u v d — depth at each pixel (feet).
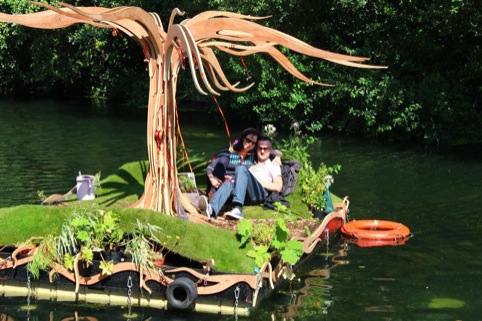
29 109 82.64
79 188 30.66
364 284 26.09
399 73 66.49
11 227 25.26
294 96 66.54
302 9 67.36
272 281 24.97
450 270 27.68
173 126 26.94
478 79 65.36
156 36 26.32
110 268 24.00
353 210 37.17
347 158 54.24
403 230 32.37
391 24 66.64
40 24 27.50
